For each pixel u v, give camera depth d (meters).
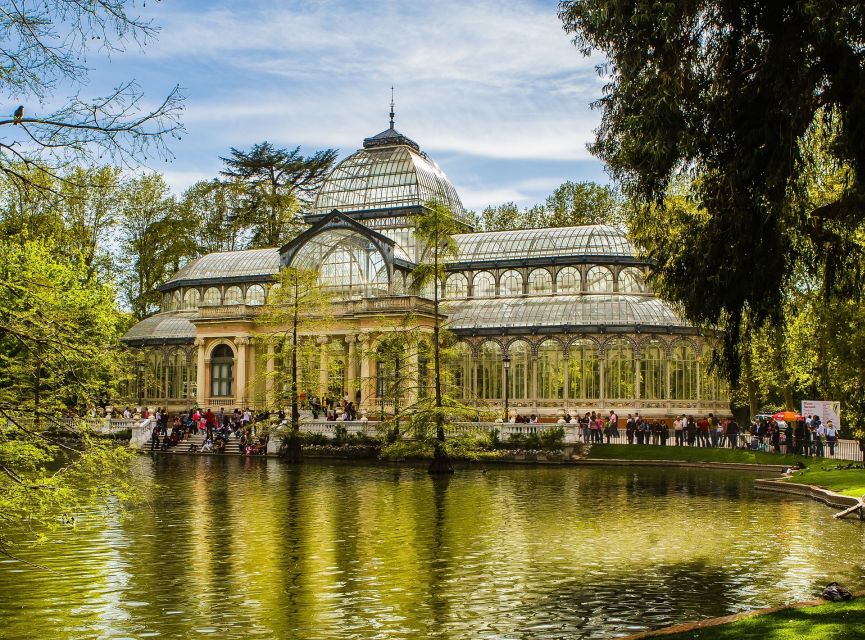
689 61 26.62
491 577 26.78
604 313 83.75
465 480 53.25
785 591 24.94
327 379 85.69
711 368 30.12
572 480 53.28
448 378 60.66
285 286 72.25
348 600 24.11
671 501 43.38
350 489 48.22
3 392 19.67
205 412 83.75
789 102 24.53
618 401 81.25
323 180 117.94
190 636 20.88
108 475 24.12
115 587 25.50
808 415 61.88
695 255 27.56
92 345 19.83
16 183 16.48
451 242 60.00
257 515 38.62
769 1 25.16
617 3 26.42
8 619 22.23
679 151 26.20
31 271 20.31
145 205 109.31
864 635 17.72
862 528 35.38
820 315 51.12
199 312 92.12
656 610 23.05
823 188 41.75
